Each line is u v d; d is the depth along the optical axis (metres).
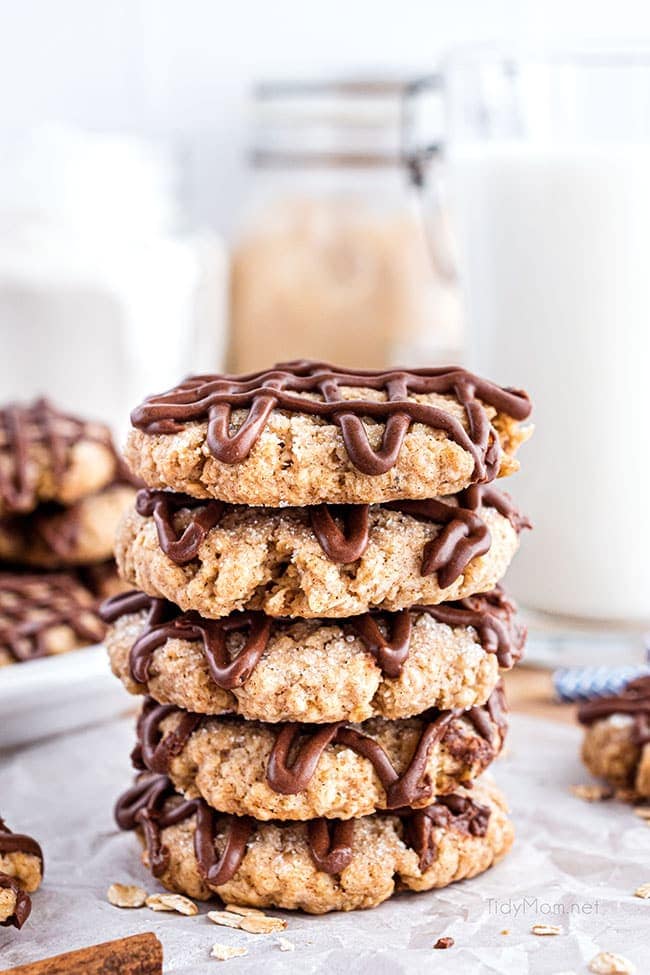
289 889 0.36
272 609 0.35
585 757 0.42
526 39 0.60
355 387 0.36
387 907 0.36
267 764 0.36
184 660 0.36
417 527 0.36
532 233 0.47
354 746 0.36
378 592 0.35
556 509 0.49
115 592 0.48
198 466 0.35
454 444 0.35
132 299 0.56
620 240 0.47
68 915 0.36
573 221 0.47
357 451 0.34
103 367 0.57
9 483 0.47
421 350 0.58
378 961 0.34
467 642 0.36
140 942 0.33
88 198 0.59
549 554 0.49
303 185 0.62
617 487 0.48
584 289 0.47
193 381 0.37
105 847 0.39
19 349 0.56
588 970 0.34
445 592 0.36
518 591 0.50
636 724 0.41
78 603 0.46
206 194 0.73
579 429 0.48
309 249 0.61
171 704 0.37
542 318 0.48
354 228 0.61
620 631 0.50
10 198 0.58
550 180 0.47
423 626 0.36
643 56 0.47
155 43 0.71
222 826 0.37
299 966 0.34
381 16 0.70
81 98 0.71
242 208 0.65
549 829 0.40
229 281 0.64
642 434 0.48
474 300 0.49
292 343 0.61
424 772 0.36
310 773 0.35
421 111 0.61
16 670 0.43
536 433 0.48
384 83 0.61
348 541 0.35
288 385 0.36
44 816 0.41
